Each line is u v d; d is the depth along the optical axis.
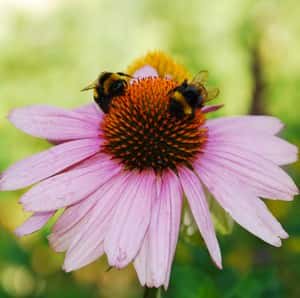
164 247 0.21
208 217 0.22
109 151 0.25
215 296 0.31
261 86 0.38
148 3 0.67
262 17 0.60
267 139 0.25
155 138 0.25
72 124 0.26
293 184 0.23
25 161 0.24
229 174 0.24
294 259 0.35
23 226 0.23
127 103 0.25
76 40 0.67
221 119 0.27
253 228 0.22
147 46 0.65
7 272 0.39
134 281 0.40
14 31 0.69
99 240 0.22
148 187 0.24
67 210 0.23
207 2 0.65
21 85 0.64
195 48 0.62
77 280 0.39
